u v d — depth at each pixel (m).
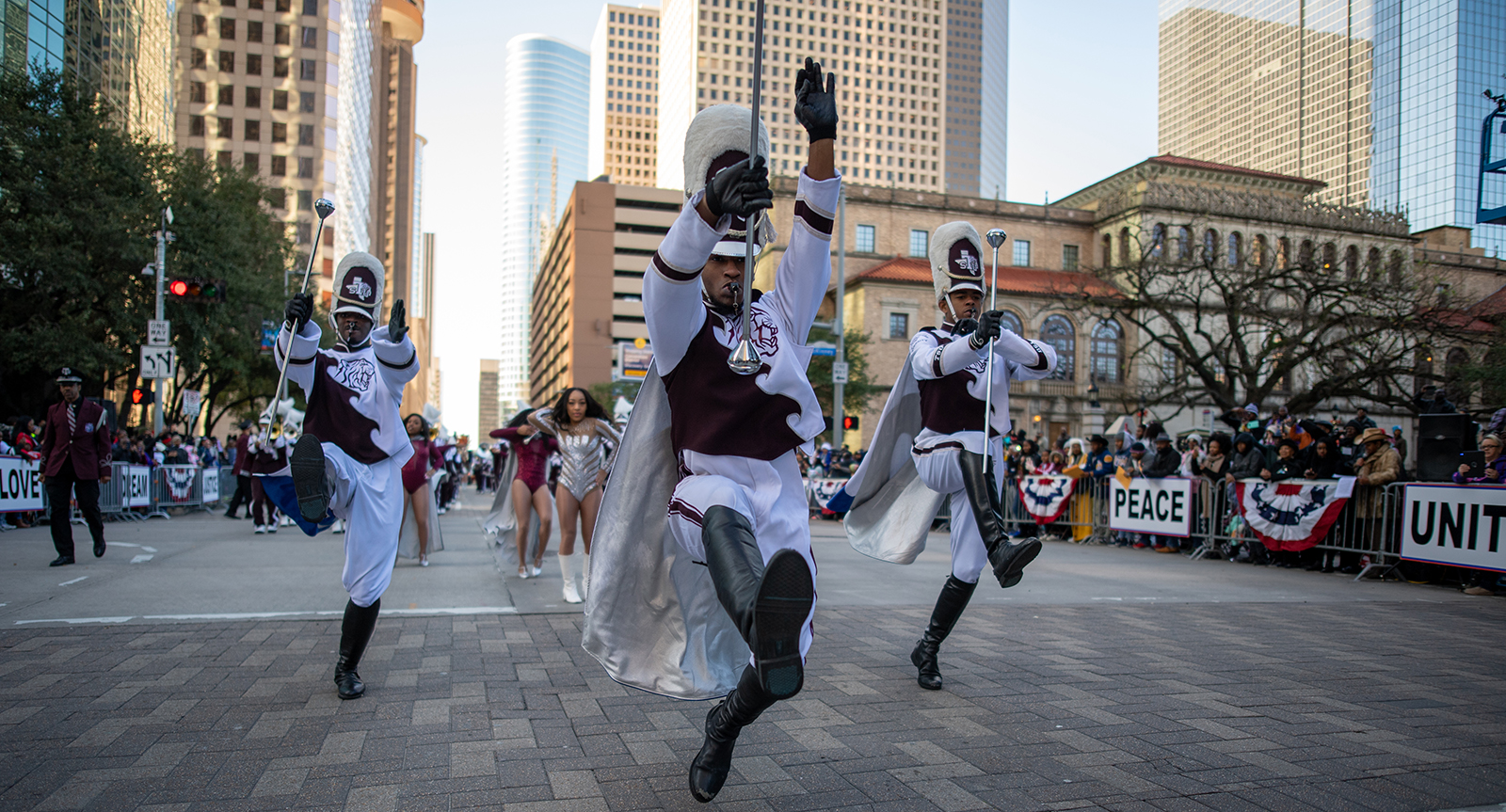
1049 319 51.56
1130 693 4.39
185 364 26.52
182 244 24.95
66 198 22.75
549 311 137.12
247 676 4.55
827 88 2.78
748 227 2.40
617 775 3.22
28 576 7.98
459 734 3.67
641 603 2.91
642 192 106.50
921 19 128.12
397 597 7.28
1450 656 5.42
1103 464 13.91
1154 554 12.10
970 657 5.17
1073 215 58.31
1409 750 3.59
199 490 19.58
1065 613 6.80
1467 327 23.09
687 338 2.59
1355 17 110.50
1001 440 4.56
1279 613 6.98
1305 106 117.81
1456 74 63.62
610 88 192.12
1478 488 8.38
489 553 10.80
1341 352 25.52
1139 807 2.98
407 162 164.50
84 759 3.31
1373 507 9.54
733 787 3.12
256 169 34.38
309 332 4.13
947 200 57.59
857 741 3.62
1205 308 28.50
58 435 8.86
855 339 46.81
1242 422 14.61
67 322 22.94
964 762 3.39
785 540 2.66
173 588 7.33
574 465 7.05
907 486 4.98
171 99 51.38
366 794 3.01
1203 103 140.12
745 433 2.66
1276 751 3.55
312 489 3.79
